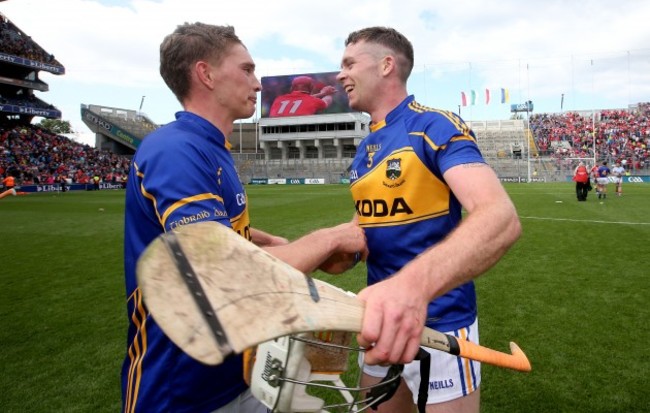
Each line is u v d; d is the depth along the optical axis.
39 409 3.21
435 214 1.84
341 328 0.83
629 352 3.95
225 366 1.56
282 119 62.66
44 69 46.56
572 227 11.30
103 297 5.95
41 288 6.40
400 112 1.95
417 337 0.92
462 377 1.93
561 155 53.25
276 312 0.79
